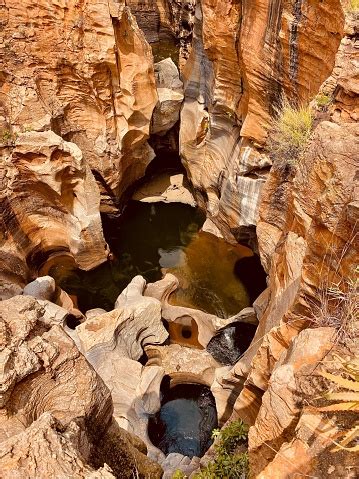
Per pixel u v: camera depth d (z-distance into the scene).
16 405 4.75
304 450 3.83
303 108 9.38
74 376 5.35
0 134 12.84
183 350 12.15
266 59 11.07
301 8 9.39
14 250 13.22
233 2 11.63
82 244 14.30
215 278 14.77
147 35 22.78
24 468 3.81
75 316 13.25
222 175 14.94
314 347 4.54
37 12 12.78
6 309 5.31
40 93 13.91
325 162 5.99
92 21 12.79
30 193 13.48
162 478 7.52
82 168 12.99
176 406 11.52
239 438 6.40
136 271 15.26
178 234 16.56
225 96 13.77
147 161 17.16
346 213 5.19
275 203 10.38
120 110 14.89
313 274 5.80
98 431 5.85
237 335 12.45
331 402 4.02
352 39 7.77
